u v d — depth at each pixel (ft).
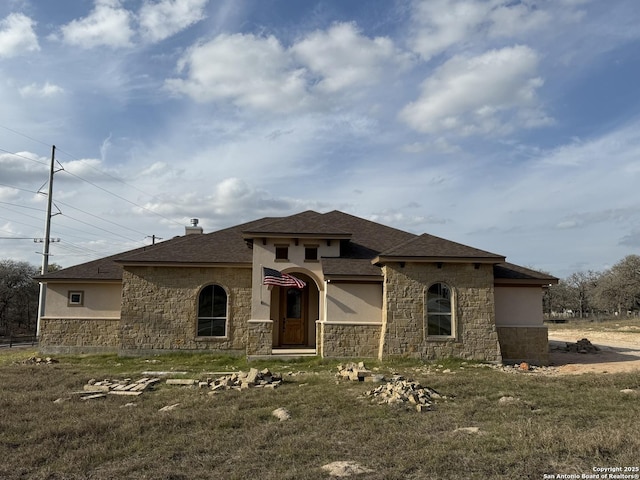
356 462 23.20
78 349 74.54
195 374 54.95
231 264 71.10
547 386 41.96
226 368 61.05
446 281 63.72
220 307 71.67
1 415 34.24
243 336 70.90
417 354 62.18
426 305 63.16
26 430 30.25
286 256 69.21
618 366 60.80
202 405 36.55
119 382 48.32
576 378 46.24
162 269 71.46
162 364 64.13
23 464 24.11
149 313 70.54
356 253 73.72
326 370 58.18
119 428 29.96
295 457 24.14
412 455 23.57
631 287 213.66
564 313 285.64
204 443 26.76
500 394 38.50
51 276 75.46
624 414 31.04
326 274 64.69
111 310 75.92
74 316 75.46
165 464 23.63
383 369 56.39
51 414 34.19
